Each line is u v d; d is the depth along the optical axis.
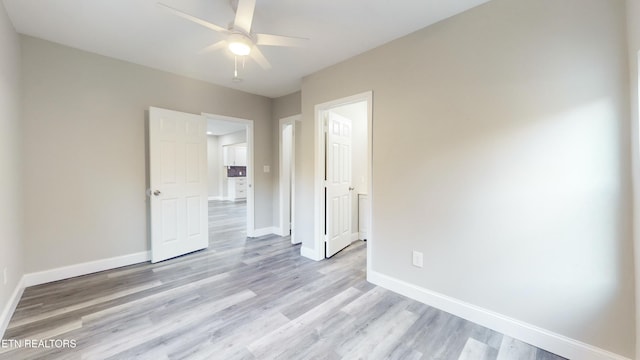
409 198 2.42
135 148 3.20
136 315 2.09
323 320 2.06
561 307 1.70
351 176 4.14
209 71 3.40
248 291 2.54
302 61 3.02
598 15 1.56
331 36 2.46
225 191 10.09
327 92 3.18
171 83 3.45
